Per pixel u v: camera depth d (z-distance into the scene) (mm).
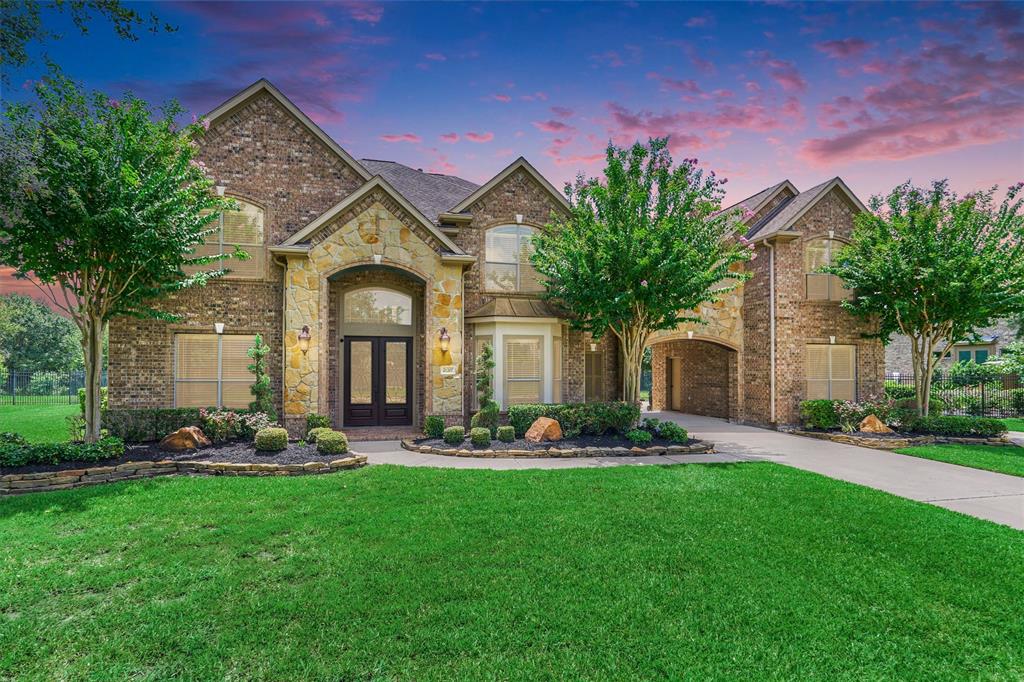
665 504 7996
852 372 18859
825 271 17328
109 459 10062
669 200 14367
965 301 15359
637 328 14961
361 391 16141
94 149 9883
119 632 4328
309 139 15586
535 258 15148
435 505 7840
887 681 3811
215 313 14578
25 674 3777
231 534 6566
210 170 14766
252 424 12094
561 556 5953
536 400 15984
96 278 10688
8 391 34062
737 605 4879
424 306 15680
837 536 6723
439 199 19125
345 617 4562
